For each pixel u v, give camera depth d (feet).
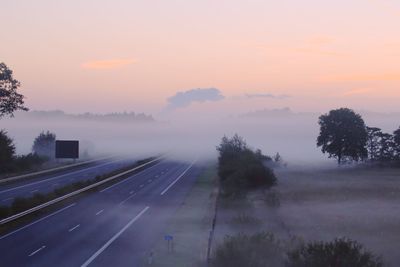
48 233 144.87
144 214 181.37
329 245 85.40
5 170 324.80
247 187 240.53
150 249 123.95
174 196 235.20
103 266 107.96
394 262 100.22
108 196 233.55
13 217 160.25
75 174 336.29
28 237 138.82
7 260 112.78
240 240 99.55
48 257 115.75
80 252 120.88
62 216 175.83
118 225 158.71
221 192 232.12
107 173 319.06
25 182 284.41
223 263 94.94
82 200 218.59
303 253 86.94
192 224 159.33
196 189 264.52
